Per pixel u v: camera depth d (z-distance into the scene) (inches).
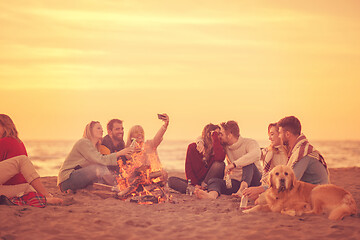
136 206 232.2
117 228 175.2
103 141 296.4
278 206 201.5
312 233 164.9
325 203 193.6
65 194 270.5
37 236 159.0
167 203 247.0
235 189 281.4
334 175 447.5
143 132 293.6
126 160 283.3
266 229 173.5
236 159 290.0
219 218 198.2
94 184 270.1
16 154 217.2
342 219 185.0
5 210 192.4
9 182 214.4
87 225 177.6
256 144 287.7
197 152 291.7
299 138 219.6
